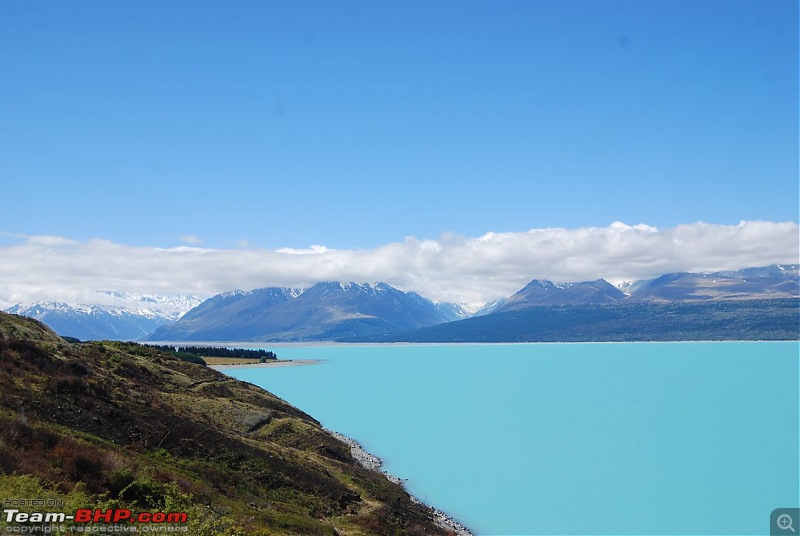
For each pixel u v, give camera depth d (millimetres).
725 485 93188
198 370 119438
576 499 86688
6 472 42281
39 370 66562
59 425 57219
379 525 62688
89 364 77188
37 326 91188
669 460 108438
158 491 45000
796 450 115562
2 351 66625
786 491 89875
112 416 64062
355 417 156375
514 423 145250
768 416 151625
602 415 155125
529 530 72312
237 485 60406
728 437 127188
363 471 85500
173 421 69375
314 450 90062
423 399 189500
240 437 77000
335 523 60906
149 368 104812
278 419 98250
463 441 125188
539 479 96688
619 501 85938
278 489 64562
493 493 88312
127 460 52625
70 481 44219
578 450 117125
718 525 75062
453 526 73812
